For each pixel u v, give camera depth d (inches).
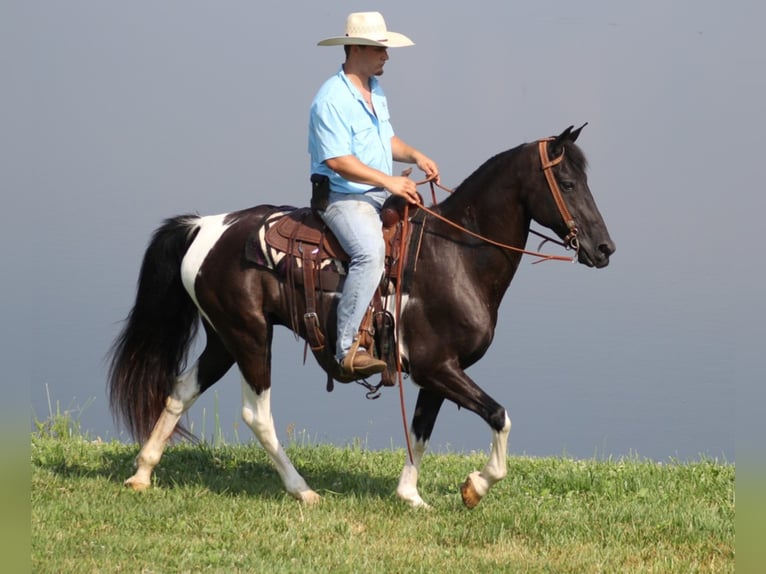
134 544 382.3
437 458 553.3
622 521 432.5
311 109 423.8
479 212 427.2
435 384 423.8
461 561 379.9
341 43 422.9
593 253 416.8
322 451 546.6
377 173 414.0
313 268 426.0
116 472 490.3
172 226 464.4
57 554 370.3
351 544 390.9
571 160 418.0
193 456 522.3
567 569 375.6
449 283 420.5
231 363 470.0
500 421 418.3
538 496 473.7
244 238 440.8
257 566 366.9
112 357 472.4
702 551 398.9
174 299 465.4
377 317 420.2
